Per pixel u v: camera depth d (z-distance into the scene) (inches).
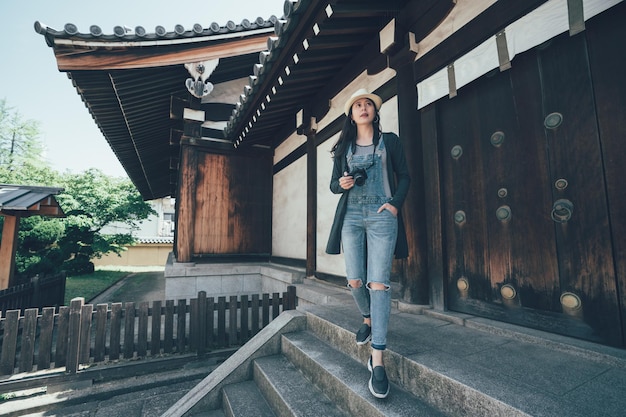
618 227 69.9
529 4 86.4
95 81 228.1
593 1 72.9
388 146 71.3
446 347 75.0
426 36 120.8
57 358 143.7
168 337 161.9
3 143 1099.3
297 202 251.3
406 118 126.1
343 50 159.8
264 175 305.9
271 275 239.6
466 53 105.3
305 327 111.7
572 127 79.5
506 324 90.0
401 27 128.3
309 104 219.3
